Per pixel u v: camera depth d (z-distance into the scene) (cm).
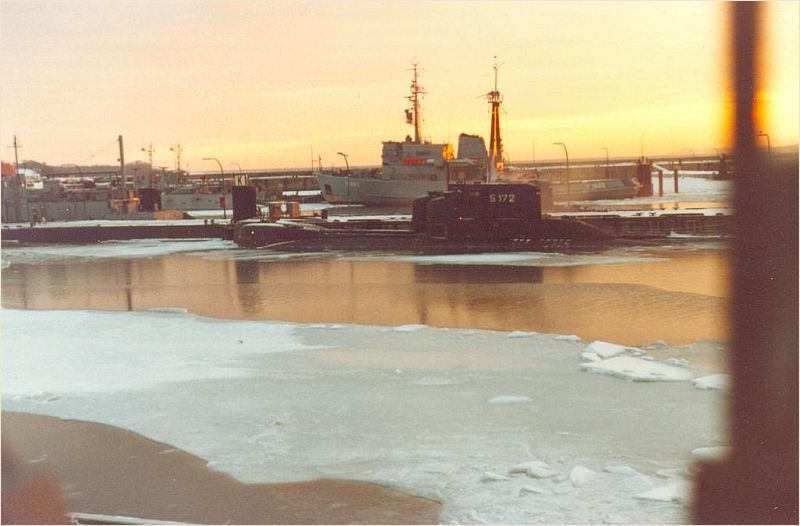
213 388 2122
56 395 2070
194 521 1289
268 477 1483
